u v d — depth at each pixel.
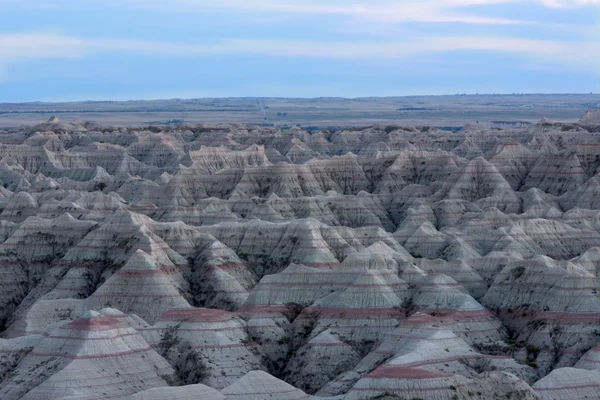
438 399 194.50
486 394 198.50
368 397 196.62
